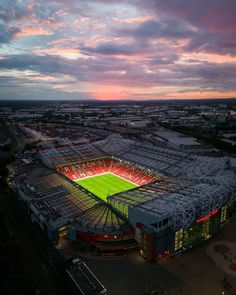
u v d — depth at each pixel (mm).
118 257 95562
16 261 89250
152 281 83188
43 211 115250
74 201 127500
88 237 101062
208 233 107250
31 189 139625
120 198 118875
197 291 79188
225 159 182125
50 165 189375
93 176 189250
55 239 102562
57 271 87625
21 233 110438
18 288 72812
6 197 148750
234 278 84688
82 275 81188
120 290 79375
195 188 119062
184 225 95312
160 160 193750
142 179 177875
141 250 96312
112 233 99812
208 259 94312
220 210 112312
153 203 105875
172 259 94562
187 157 191375
